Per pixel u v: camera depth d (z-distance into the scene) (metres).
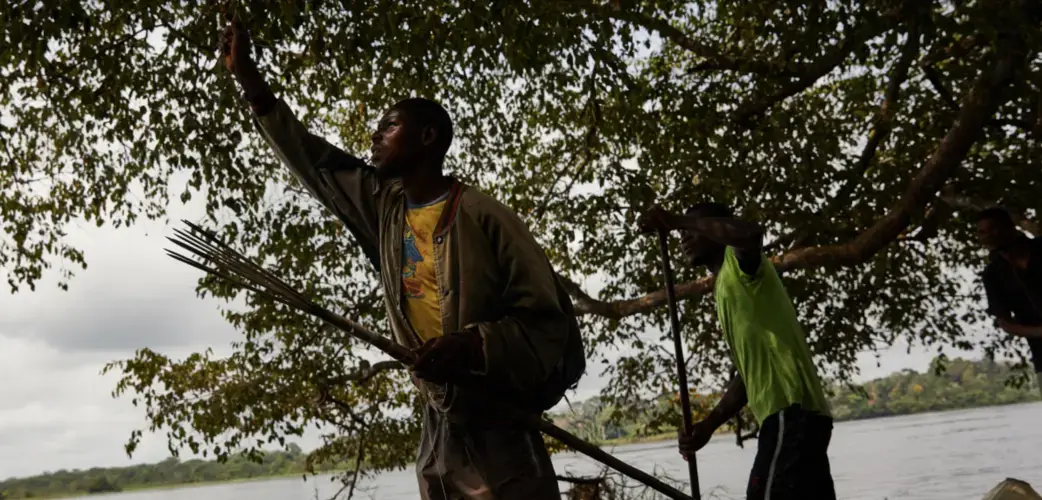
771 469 3.52
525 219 11.15
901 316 11.57
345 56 6.51
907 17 5.69
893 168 8.79
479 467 2.50
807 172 8.23
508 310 2.53
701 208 4.04
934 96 8.59
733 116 9.09
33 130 9.29
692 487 3.81
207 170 7.64
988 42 7.21
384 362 11.23
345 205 2.85
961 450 44.16
